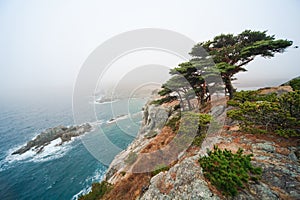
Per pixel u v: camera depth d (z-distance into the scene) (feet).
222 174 10.23
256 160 13.43
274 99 19.93
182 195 11.07
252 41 33.35
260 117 18.30
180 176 13.00
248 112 19.25
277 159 13.12
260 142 16.48
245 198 9.30
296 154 13.39
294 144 14.83
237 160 11.09
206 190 10.19
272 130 17.84
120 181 25.31
